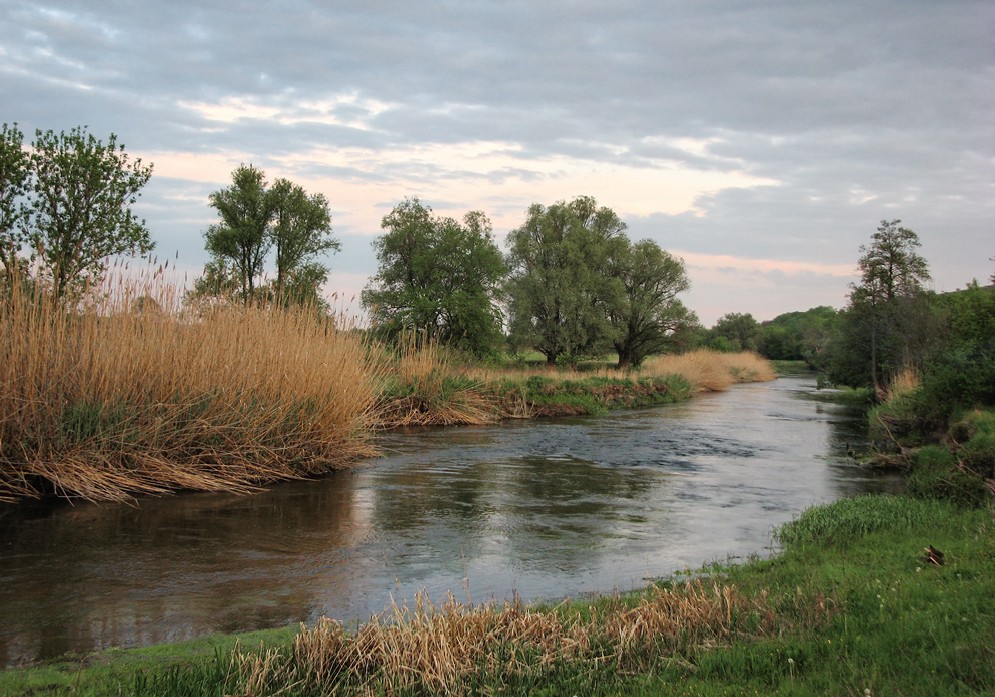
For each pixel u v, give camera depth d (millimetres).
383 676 4523
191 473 11484
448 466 14258
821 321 100625
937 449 13688
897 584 6148
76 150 15633
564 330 44938
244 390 12312
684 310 51094
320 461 13156
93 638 5598
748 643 5059
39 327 10539
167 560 7723
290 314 14336
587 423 22953
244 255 29484
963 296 23875
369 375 16141
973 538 7898
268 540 8609
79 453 10648
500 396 24766
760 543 8789
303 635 5016
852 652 4727
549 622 5266
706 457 16016
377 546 8438
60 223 15523
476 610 5504
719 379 43938
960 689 4070
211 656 5109
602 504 10961
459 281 31203
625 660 4871
